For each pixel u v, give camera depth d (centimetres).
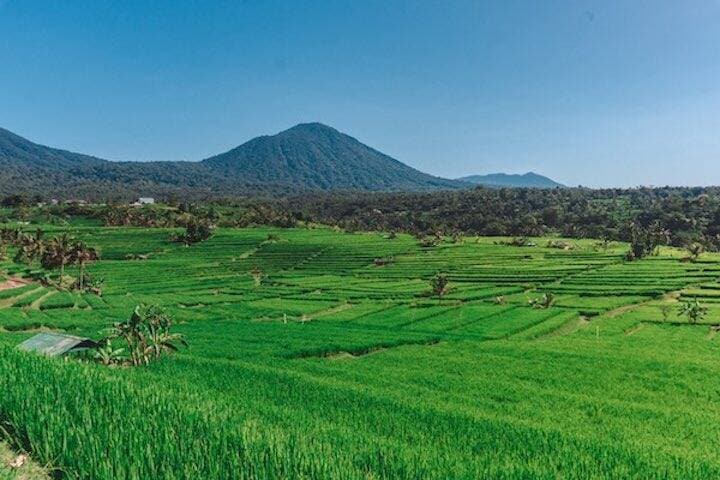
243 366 4294
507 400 4062
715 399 4288
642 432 3184
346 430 2108
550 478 1633
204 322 8269
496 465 1750
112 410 1623
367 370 5072
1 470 1266
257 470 1261
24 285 11031
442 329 7438
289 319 8838
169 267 14338
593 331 7375
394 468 1506
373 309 8988
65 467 1278
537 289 10612
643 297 9556
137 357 4225
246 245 17675
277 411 2439
